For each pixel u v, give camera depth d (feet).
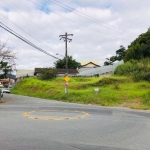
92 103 77.71
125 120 36.94
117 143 21.67
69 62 243.19
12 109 50.98
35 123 32.04
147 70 116.26
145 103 72.13
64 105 65.26
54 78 152.25
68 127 29.37
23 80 174.19
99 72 173.47
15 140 21.93
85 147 19.97
